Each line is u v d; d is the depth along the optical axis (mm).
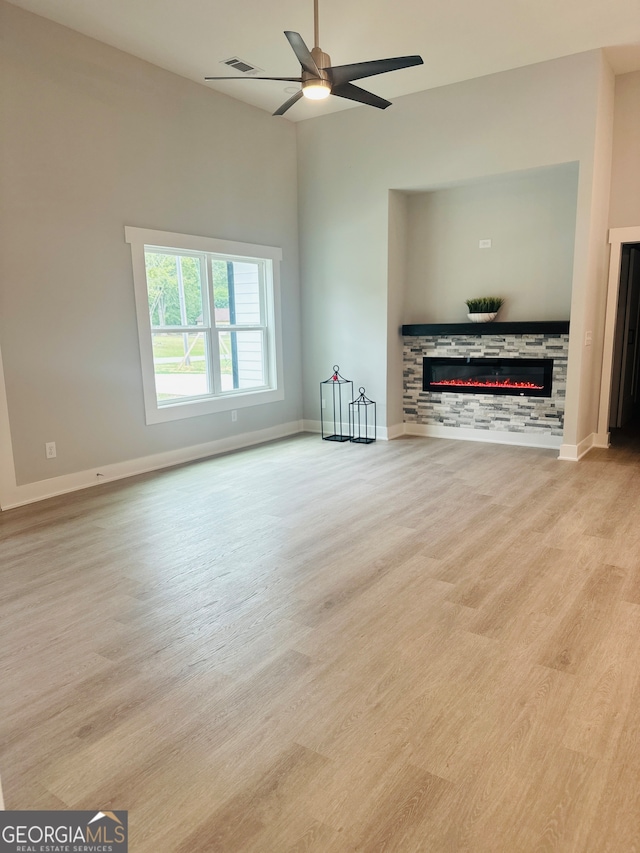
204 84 5129
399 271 6074
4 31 3746
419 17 3996
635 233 5137
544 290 5480
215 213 5371
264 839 1432
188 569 3016
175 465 5191
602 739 1753
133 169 4617
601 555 3074
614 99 5059
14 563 3127
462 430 6094
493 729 1807
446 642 2293
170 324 5207
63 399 4309
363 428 6309
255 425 6113
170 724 1863
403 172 5590
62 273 4203
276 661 2193
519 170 5027
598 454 5320
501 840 1416
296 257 6426
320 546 3283
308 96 3170
